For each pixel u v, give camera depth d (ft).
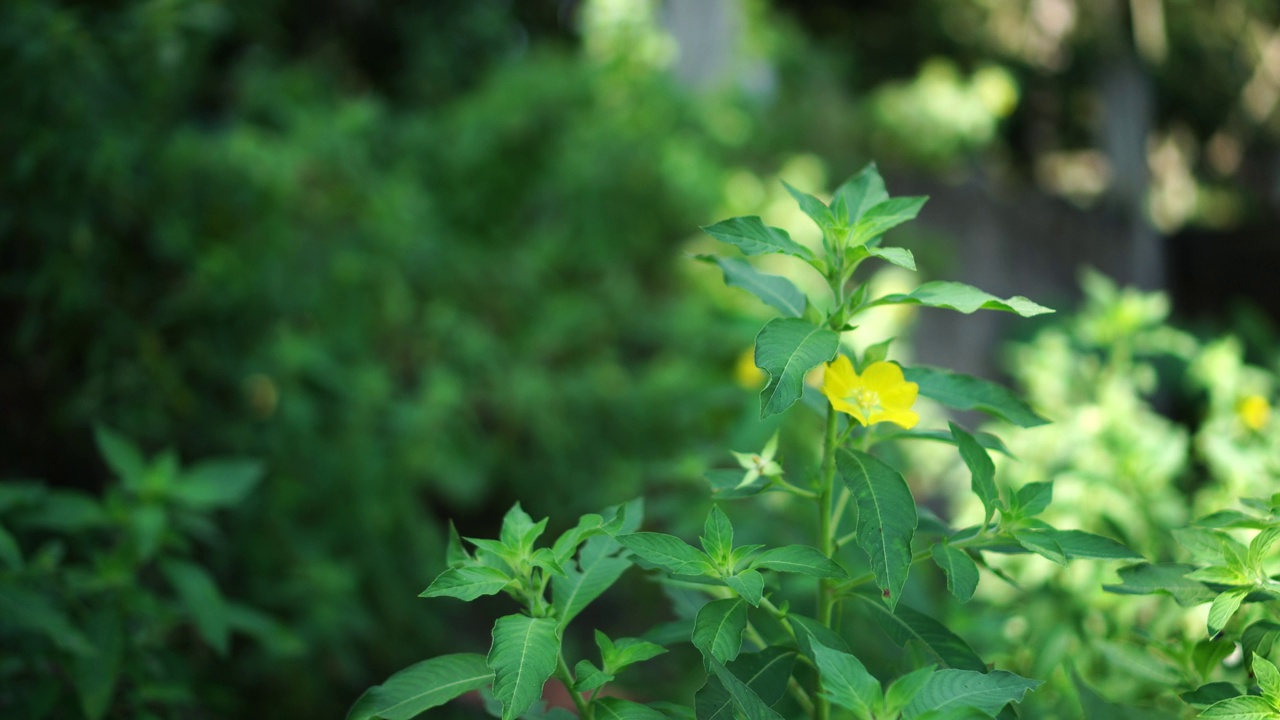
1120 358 6.21
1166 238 20.98
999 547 3.26
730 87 12.93
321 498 7.28
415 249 9.12
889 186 14.55
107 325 6.10
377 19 16.88
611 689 5.65
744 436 6.56
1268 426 5.19
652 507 6.20
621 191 10.50
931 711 2.94
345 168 8.68
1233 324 15.65
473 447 8.46
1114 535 4.28
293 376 7.24
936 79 15.92
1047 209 17.38
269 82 10.81
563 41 18.88
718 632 3.10
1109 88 20.16
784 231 3.22
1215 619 3.16
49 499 4.32
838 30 23.34
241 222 7.48
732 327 9.43
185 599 4.27
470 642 8.64
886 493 3.14
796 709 3.81
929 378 3.42
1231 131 26.86
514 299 10.21
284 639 4.46
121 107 6.32
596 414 9.04
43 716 3.93
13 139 5.64
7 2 5.60
